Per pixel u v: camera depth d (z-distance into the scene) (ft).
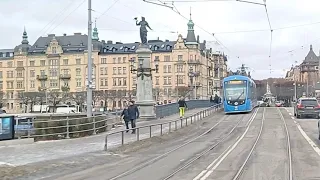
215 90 401.29
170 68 389.80
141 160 57.82
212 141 81.10
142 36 138.00
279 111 170.71
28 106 353.92
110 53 404.16
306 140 78.18
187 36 388.57
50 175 46.09
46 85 410.72
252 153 61.72
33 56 418.10
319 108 130.52
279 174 43.93
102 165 53.67
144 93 135.64
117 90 371.56
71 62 407.23
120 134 89.30
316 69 350.43
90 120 93.91
